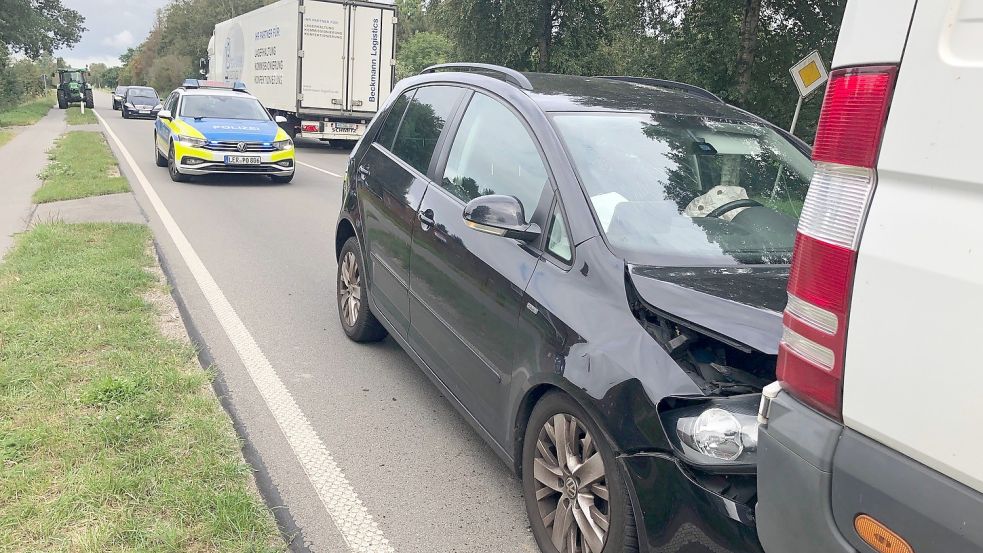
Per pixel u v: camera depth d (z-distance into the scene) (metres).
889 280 1.56
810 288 1.75
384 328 4.90
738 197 3.36
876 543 1.60
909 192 1.54
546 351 2.80
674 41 17.94
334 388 4.46
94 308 5.31
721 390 2.40
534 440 2.93
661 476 2.31
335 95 20.98
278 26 21.70
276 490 3.32
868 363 1.61
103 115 41.78
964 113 1.44
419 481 3.48
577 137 3.34
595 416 2.50
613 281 2.73
